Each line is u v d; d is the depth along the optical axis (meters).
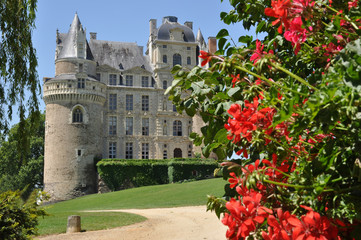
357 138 1.89
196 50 69.25
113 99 62.19
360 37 1.93
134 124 62.44
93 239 16.97
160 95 64.12
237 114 2.24
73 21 61.91
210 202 2.70
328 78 1.82
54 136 56.75
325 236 1.92
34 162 68.75
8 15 15.57
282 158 2.51
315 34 2.46
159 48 65.19
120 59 65.56
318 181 2.05
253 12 3.40
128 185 58.56
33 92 15.98
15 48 15.62
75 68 58.88
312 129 2.31
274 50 3.53
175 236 17.45
